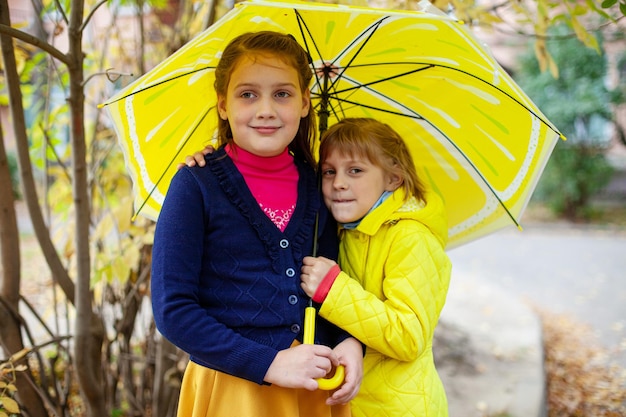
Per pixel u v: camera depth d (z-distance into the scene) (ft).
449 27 5.04
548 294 20.76
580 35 8.48
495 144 5.92
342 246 5.83
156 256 4.66
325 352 4.67
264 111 4.81
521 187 5.79
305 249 5.19
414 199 5.74
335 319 5.05
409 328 5.09
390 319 5.08
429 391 5.56
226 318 4.71
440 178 6.61
